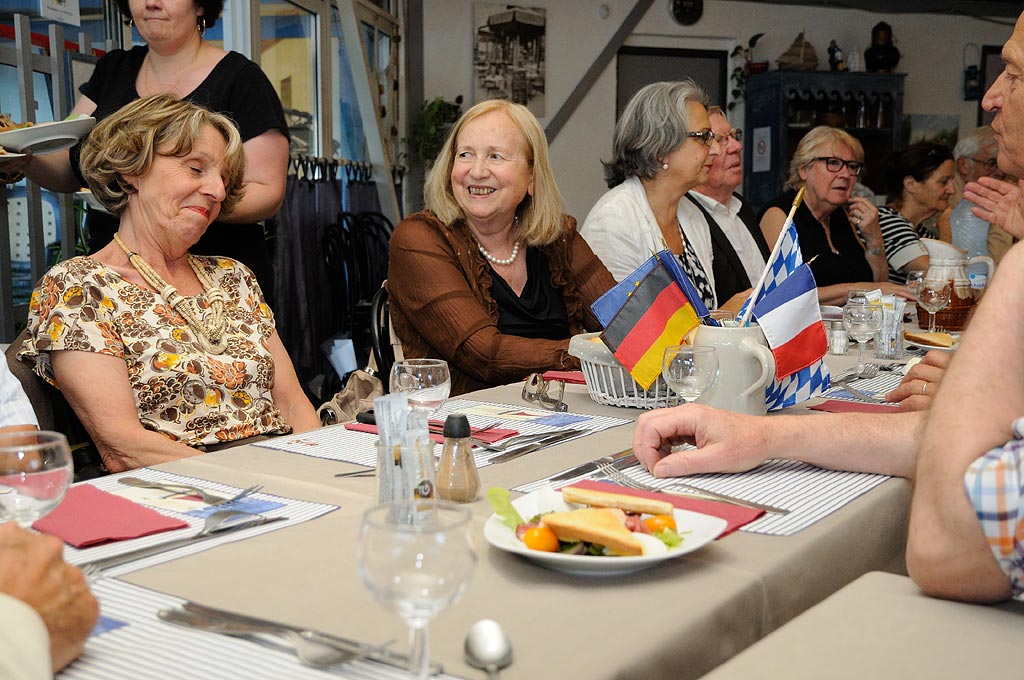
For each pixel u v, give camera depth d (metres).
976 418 0.89
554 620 0.86
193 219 2.03
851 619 0.85
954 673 0.75
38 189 3.49
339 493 1.30
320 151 6.50
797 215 4.35
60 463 1.01
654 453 1.40
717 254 3.65
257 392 2.10
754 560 1.02
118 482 1.35
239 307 2.18
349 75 7.05
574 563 0.95
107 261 2.02
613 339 1.84
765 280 1.78
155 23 2.86
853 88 9.15
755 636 0.97
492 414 1.84
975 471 0.85
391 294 2.72
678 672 0.84
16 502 0.99
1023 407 0.90
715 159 3.78
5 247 3.28
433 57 8.48
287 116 6.00
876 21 9.59
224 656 0.79
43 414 1.90
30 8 3.52
